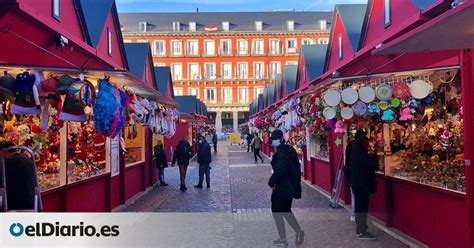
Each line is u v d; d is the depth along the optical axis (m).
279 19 80.69
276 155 7.38
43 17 6.50
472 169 5.79
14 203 5.34
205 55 77.44
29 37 6.67
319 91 10.33
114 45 12.52
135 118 9.48
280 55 77.94
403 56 7.77
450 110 7.22
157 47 77.19
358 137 7.91
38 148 7.48
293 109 14.04
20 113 5.76
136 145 14.49
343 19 12.38
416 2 7.46
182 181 14.70
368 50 8.31
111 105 6.69
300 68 18.73
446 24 4.02
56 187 7.56
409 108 7.63
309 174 15.76
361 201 7.71
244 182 16.41
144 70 16.34
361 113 7.90
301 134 17.22
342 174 10.62
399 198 8.00
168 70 22.16
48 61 7.43
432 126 7.94
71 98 6.17
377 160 7.89
